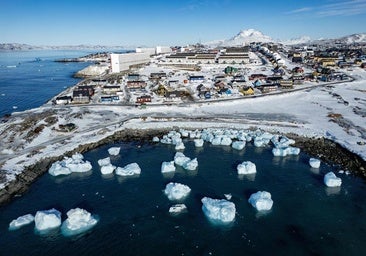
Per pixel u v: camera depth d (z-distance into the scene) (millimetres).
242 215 42969
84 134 73125
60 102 101625
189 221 41688
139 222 41375
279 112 90938
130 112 92375
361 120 81375
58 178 53812
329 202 46031
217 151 65562
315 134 72188
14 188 49219
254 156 62812
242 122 81812
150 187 50719
